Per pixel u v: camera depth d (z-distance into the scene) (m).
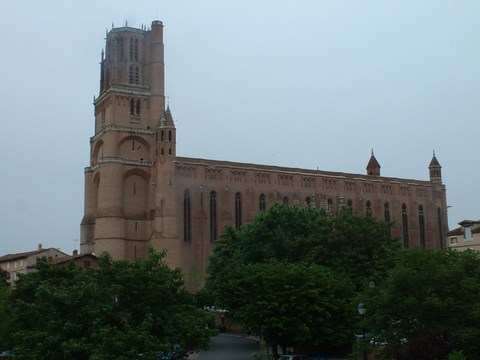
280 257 89.19
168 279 44.59
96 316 40.62
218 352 76.50
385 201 158.25
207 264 133.00
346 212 85.50
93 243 135.88
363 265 78.12
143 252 131.25
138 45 140.38
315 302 60.94
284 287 61.00
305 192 147.25
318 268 66.12
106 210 128.50
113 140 132.25
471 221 98.94
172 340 42.25
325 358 62.19
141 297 43.34
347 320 61.78
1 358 49.25
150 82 139.88
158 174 130.12
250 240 92.44
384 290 47.34
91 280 43.12
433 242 162.88
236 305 69.12
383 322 45.84
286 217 94.94
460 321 43.69
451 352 38.69
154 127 137.62
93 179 138.38
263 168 143.00
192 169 135.25
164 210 128.62
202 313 46.22
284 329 60.34
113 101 134.75
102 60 143.88
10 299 54.56
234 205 138.38
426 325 44.06
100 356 37.88
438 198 167.00
